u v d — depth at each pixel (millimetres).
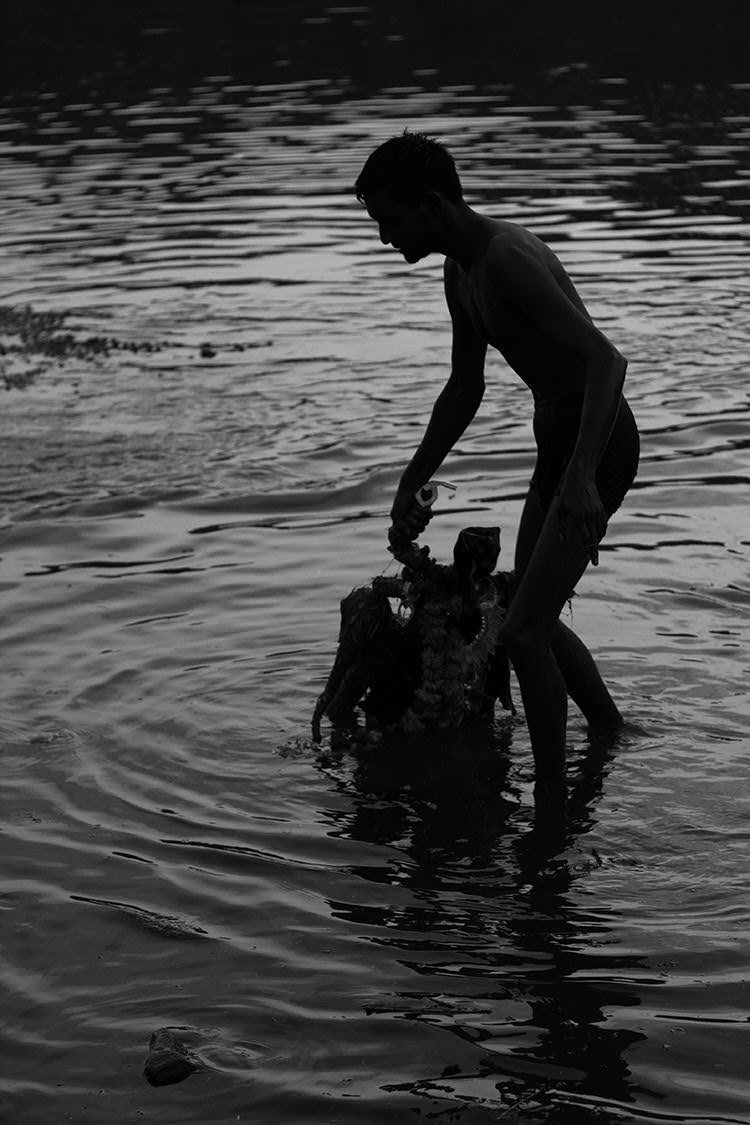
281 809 4504
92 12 30203
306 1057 3344
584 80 21312
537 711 4582
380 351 10141
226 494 7484
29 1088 3283
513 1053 3324
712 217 13578
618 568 6344
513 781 4699
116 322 11102
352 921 3877
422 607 5082
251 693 5277
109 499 7434
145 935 3836
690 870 4078
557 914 3879
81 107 20516
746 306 10797
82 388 9484
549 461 4578
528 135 17531
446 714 5117
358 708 5309
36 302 11727
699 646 5539
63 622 5918
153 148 17625
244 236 13570
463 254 4461
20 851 4266
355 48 24969
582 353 4203
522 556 4957
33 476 7844
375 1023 3445
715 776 4621
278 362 9953
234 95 21094
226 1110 3189
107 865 4184
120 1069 3332
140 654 5602
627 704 5121
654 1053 3301
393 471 7762
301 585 6266
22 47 26344
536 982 3578
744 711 5031
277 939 3801
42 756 4832
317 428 8555
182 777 4699
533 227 13305
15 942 3826
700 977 3570
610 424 4191
